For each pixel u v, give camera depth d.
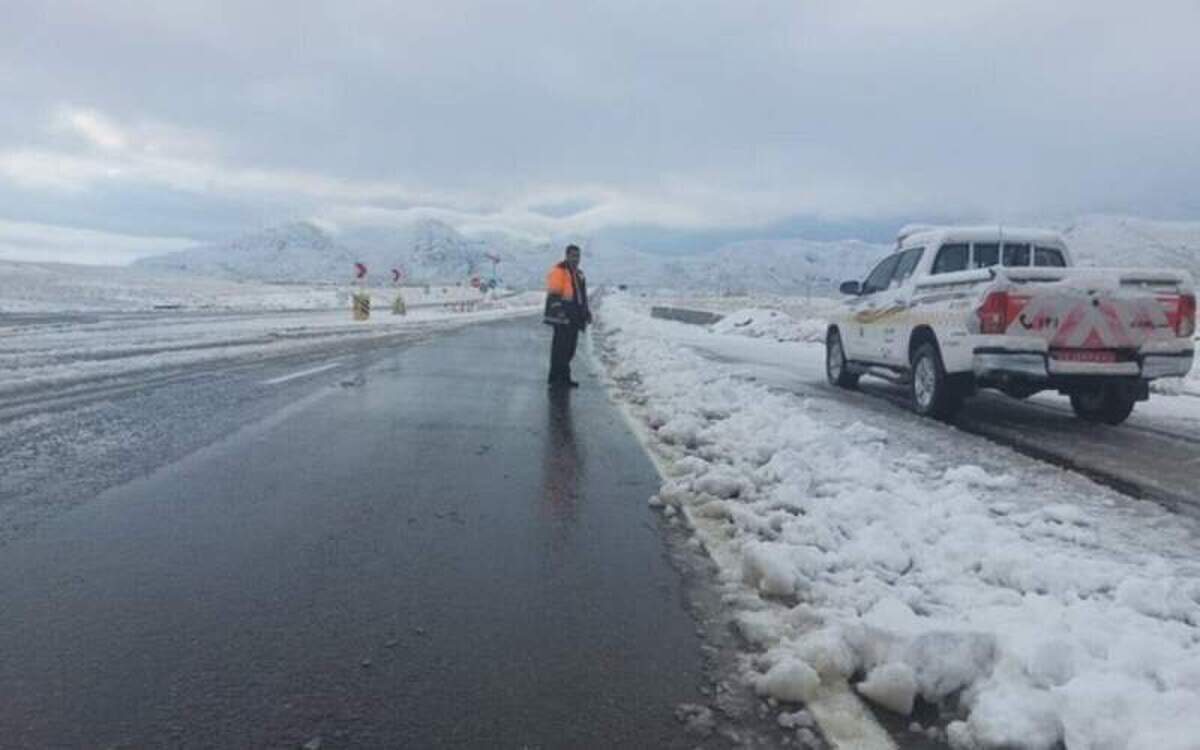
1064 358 9.88
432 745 3.09
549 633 4.07
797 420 8.99
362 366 15.73
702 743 3.16
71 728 3.12
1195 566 5.22
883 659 3.64
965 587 4.62
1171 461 8.62
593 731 3.22
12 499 6.03
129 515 5.73
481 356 18.80
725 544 5.40
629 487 6.97
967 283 10.34
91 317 28.56
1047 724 3.15
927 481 7.27
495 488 6.81
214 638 3.89
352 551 5.15
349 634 3.98
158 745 3.03
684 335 30.06
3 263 68.56
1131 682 3.27
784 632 4.06
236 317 32.12
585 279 14.05
